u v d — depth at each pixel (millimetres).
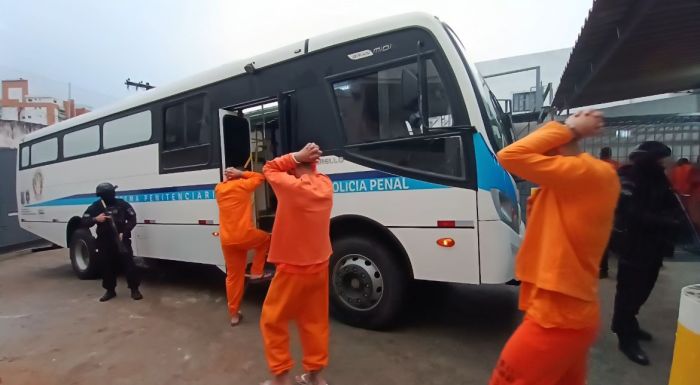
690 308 2104
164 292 5918
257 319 4586
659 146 3275
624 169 3508
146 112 5980
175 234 5664
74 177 7344
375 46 3869
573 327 1821
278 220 2770
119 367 3539
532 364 1863
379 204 3842
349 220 4145
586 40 6008
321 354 2967
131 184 6254
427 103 3547
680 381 2145
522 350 1893
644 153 3289
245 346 3865
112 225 5453
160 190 5809
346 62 4043
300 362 3506
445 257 3539
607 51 6203
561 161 1815
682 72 7570
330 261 4227
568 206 1843
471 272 3434
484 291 5289
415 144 3654
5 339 4281
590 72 7230
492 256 3350
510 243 3404
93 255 6875
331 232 4359
